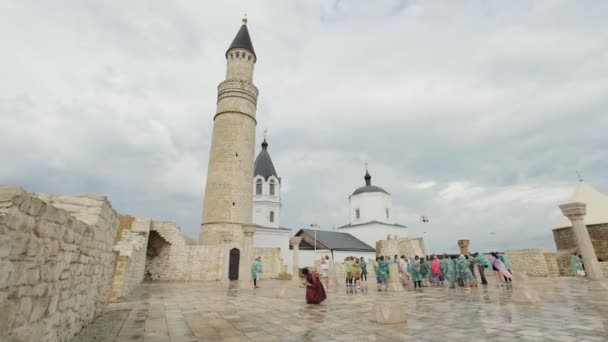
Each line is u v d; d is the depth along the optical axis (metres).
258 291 17.02
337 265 34.81
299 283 23.20
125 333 6.78
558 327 6.39
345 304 11.16
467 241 23.48
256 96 36.78
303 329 6.98
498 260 16.34
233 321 8.08
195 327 7.38
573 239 28.08
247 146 33.75
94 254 7.47
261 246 41.16
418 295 13.54
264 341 5.98
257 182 47.38
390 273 16.41
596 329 6.14
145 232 25.20
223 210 30.59
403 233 57.25
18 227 3.28
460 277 16.47
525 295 9.98
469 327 6.69
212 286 20.84
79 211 7.32
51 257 4.36
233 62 37.22
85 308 6.99
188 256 28.20
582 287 14.25
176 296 14.37
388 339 5.91
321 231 53.81
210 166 32.88
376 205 58.00
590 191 29.98
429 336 6.04
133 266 16.97
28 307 3.66
